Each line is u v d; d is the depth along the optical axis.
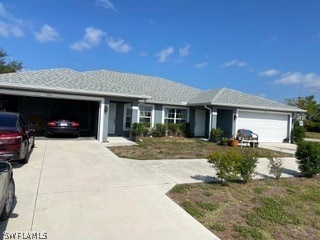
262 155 14.63
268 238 4.84
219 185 7.88
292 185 8.58
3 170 4.32
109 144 15.07
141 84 24.64
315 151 9.78
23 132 8.81
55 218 4.98
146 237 4.47
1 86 14.12
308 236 5.08
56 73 17.45
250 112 21.61
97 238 4.34
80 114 21.94
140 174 8.54
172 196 6.64
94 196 6.25
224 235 4.80
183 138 21.17
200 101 21.36
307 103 50.41
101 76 24.17
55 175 7.86
